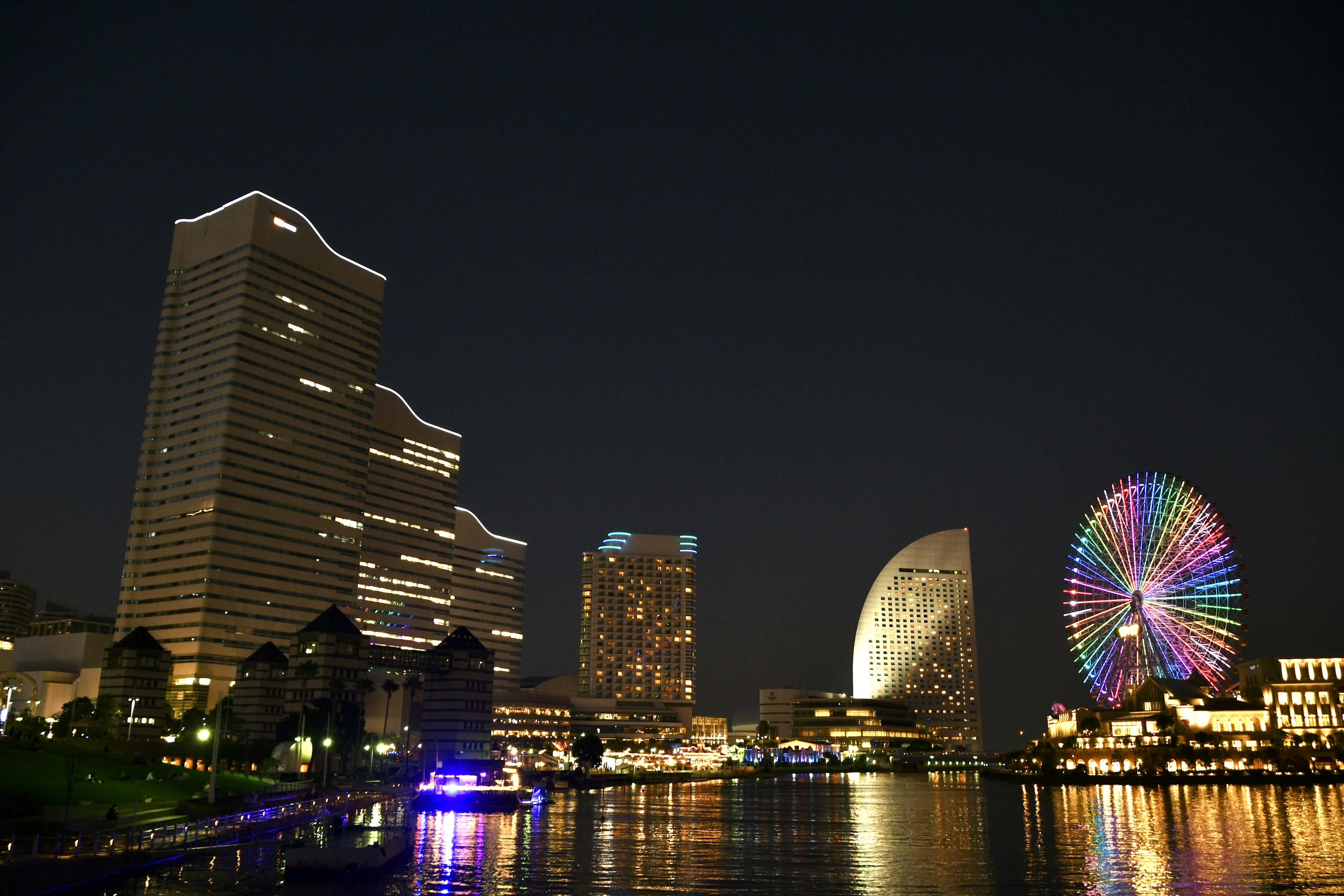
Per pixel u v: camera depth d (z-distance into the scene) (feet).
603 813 495.82
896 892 246.27
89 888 221.05
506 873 271.49
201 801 351.87
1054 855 319.27
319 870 245.24
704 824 436.35
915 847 343.46
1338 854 317.63
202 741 543.80
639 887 250.98
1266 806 537.24
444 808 504.43
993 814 499.51
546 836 369.30
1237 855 316.40
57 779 323.57
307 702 638.94
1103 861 304.71
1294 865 292.20
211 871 246.27
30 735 490.90
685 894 241.96
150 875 240.32
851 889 250.78
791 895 242.99
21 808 277.23
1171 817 466.29
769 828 412.16
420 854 309.63
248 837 296.10
